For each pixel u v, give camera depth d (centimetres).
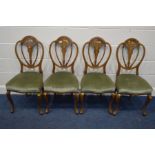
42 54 250
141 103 277
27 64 256
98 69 269
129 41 242
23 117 245
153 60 267
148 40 253
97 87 226
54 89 226
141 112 258
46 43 255
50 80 234
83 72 268
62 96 288
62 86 226
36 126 231
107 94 290
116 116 250
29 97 286
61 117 246
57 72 254
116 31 247
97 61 265
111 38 252
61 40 242
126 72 274
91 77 242
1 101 276
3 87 287
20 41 241
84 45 245
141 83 234
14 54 263
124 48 254
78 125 233
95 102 276
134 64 269
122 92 228
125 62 264
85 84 230
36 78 239
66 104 271
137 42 242
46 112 251
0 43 254
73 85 228
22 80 233
